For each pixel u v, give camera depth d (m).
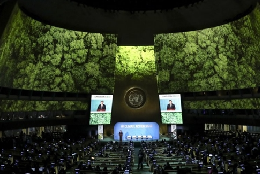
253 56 29.67
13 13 23.39
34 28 29.62
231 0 29.09
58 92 36.22
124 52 39.09
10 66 27.86
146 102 39.72
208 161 20.80
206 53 35.00
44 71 33.12
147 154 24.52
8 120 30.06
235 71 32.84
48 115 35.94
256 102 31.38
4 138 29.20
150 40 38.31
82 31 35.19
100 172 15.93
